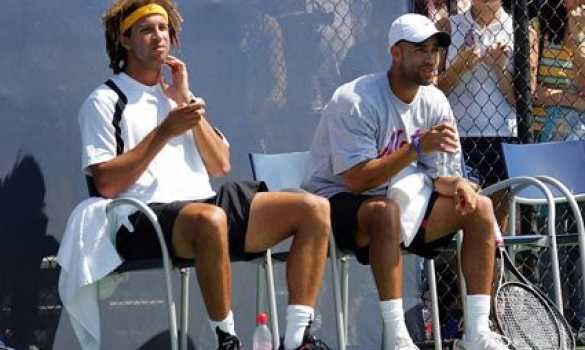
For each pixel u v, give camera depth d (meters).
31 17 21.20
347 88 20.20
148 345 22.11
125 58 19.83
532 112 25.11
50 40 21.33
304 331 18.27
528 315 19.94
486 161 24.80
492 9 24.67
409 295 23.64
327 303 23.11
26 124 21.02
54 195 21.19
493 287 20.47
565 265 24.69
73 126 21.42
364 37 23.58
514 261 23.66
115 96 19.31
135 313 22.03
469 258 19.56
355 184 19.67
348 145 19.81
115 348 21.89
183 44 22.39
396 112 20.16
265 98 22.95
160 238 17.92
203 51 22.55
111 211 18.56
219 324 18.12
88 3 21.69
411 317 23.62
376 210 19.00
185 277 20.86
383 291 18.95
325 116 20.41
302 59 23.19
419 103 20.31
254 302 22.94
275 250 22.92
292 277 18.41
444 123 19.14
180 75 19.84
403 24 19.86
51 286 21.11
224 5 22.72
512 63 24.77
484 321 19.41
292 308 18.34
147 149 18.59
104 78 21.78
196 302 22.41
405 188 19.50
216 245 17.89
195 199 19.45
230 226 18.70
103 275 18.31
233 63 22.75
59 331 21.12
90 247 18.39
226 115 22.66
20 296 20.83
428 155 20.02
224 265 18.00
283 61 23.08
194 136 19.77
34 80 21.16
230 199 18.88
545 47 25.44
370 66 23.61
